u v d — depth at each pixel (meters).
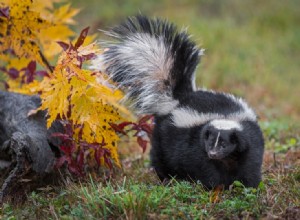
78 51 9.01
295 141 12.66
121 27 11.03
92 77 8.99
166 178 10.52
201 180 9.88
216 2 27.52
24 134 9.21
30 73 10.53
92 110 9.14
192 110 10.16
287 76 21.55
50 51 11.21
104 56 10.65
